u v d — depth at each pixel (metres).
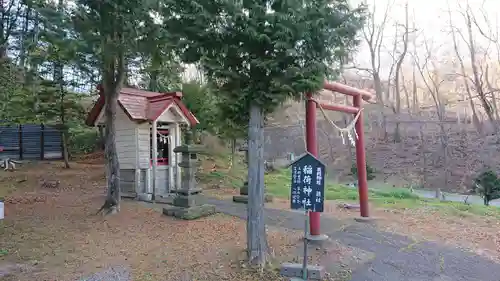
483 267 5.97
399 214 9.77
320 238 6.64
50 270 5.26
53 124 15.34
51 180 12.62
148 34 7.35
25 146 16.44
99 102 11.05
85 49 7.42
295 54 5.00
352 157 28.58
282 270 5.16
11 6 7.75
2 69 8.51
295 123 27.08
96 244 6.48
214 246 6.36
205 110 15.47
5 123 15.80
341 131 7.55
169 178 11.91
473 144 26.62
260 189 5.57
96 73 11.43
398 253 6.47
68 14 7.15
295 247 6.43
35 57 8.70
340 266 5.64
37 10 6.89
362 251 6.46
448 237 7.64
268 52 5.31
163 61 8.49
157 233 7.20
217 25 5.15
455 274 5.63
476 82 24.05
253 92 5.38
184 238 6.86
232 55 5.35
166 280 4.96
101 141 17.95
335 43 5.31
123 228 7.54
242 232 7.27
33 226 7.54
